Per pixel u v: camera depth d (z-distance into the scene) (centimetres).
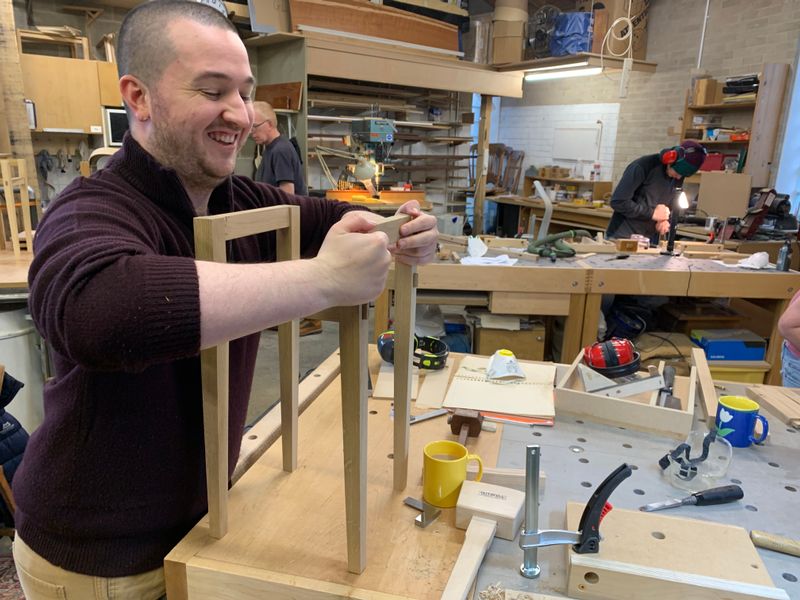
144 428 81
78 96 356
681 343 261
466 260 260
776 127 472
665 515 95
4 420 178
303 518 93
